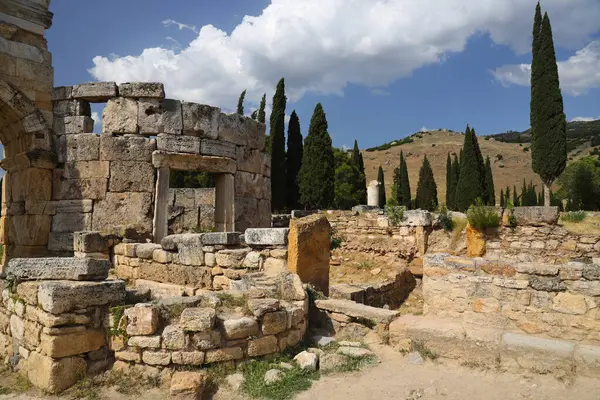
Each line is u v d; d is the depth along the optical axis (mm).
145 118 14070
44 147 13781
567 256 13039
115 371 5254
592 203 28656
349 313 6840
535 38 23344
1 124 14539
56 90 14195
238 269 8406
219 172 15297
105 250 11016
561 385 5098
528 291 6371
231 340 5441
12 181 14547
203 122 14875
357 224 16344
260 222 17219
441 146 124312
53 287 5078
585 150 108125
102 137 13734
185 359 5152
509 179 94812
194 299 5930
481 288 6723
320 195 29656
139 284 9805
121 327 5328
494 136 168250
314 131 30078
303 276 7891
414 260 14531
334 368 5656
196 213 18109
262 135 17609
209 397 4898
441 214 15328
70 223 13562
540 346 5516
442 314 7008
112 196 13578
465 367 5695
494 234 14047
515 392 5016
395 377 5461
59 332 5023
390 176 97562
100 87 13969
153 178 13953
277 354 5805
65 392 4961
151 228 13750
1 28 13297
